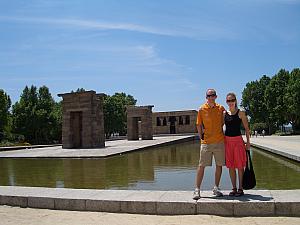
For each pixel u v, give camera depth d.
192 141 49.53
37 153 27.53
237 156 7.91
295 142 34.03
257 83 84.50
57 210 8.33
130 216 7.58
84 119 32.44
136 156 24.02
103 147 31.67
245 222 6.81
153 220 7.20
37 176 15.23
